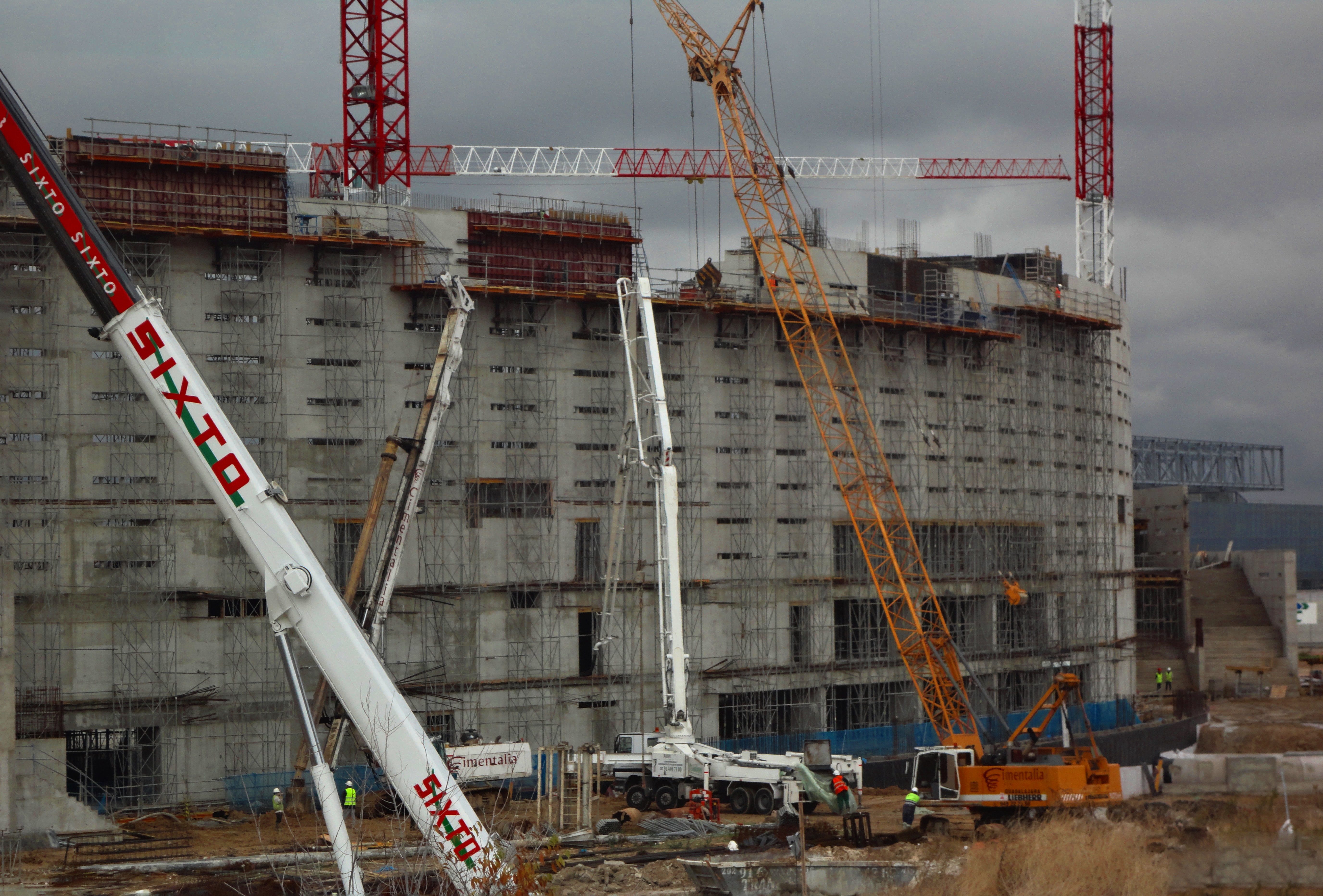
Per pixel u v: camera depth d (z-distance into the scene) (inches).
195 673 3225.9
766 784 2878.9
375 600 2859.3
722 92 4160.9
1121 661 5265.8
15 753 2736.2
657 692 3860.7
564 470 3796.8
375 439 3494.1
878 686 4362.7
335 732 2822.3
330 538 3440.0
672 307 3993.6
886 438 4419.3
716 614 4008.4
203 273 3344.0
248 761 3240.7
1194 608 6392.7
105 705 3112.7
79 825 2667.3
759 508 4121.6
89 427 3181.6
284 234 3385.8
